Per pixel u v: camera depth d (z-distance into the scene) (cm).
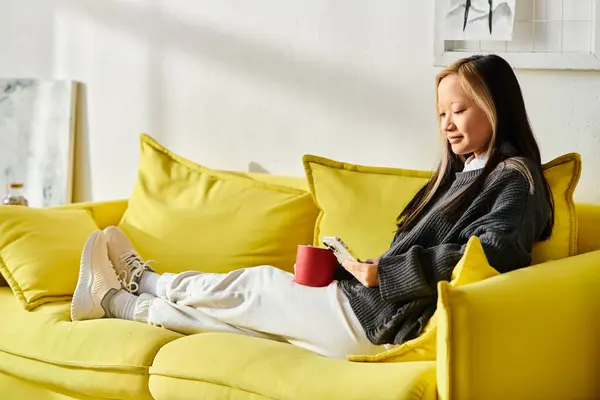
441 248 192
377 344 202
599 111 254
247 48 316
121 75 345
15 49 370
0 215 263
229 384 189
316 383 178
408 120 285
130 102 344
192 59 328
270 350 196
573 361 186
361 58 292
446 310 162
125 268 253
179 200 283
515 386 171
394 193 249
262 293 217
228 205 275
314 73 302
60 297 253
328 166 262
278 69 310
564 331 182
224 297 222
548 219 210
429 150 281
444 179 228
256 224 267
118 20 343
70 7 354
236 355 195
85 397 221
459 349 162
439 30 271
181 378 198
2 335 238
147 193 289
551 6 257
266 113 314
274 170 314
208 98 326
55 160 358
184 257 271
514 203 198
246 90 317
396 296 194
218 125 325
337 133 299
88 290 238
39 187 363
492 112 212
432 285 190
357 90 294
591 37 252
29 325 236
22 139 366
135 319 236
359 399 169
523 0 261
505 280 173
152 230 279
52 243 261
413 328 195
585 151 257
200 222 274
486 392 165
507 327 168
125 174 348
